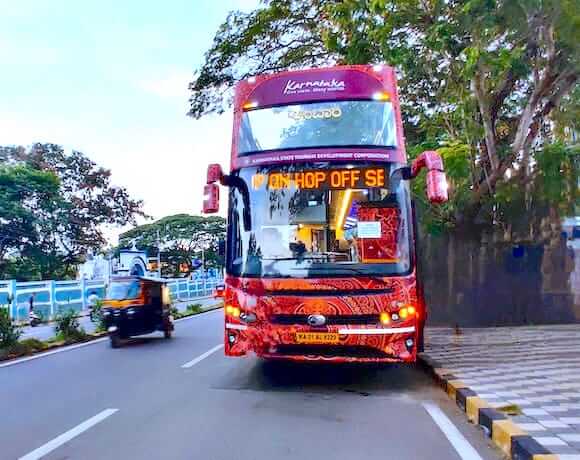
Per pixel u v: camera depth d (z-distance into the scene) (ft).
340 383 26.68
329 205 24.82
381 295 23.58
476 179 41.83
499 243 45.01
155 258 196.85
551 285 44.52
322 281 23.85
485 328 43.60
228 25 51.47
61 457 16.34
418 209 42.16
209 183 25.81
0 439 18.34
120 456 16.28
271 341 24.11
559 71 35.12
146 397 24.40
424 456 15.97
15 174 119.85
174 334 53.42
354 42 36.45
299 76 27.04
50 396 25.27
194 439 17.83
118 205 146.10
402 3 34.17
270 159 25.79
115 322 44.32
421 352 31.58
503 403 19.72
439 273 45.62
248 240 25.23
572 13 30.73
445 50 33.65
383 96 26.32
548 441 15.42
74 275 144.15
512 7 30.73
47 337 55.31
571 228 44.52
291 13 47.80
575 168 41.09
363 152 25.25
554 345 33.58
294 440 17.61
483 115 37.50
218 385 26.76
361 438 17.78
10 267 121.08
